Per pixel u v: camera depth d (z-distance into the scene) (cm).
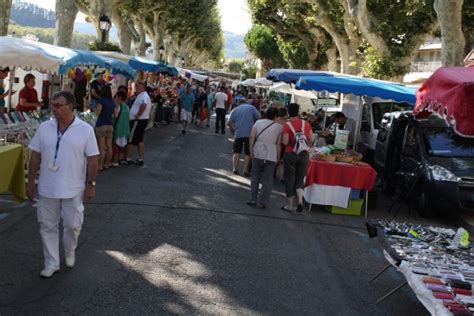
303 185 977
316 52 3688
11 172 650
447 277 486
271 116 967
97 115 1135
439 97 561
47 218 538
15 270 554
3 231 679
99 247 653
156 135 2023
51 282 530
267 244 752
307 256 717
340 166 979
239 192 1102
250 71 10269
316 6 2623
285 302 548
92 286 531
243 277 607
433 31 1889
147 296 523
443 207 999
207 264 638
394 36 1900
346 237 838
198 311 500
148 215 828
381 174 1417
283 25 3578
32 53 920
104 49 2145
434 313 430
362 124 1623
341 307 552
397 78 1931
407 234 610
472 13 1689
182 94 2444
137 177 1125
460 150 1078
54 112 523
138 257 634
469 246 579
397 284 641
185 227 786
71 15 2008
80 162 538
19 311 461
